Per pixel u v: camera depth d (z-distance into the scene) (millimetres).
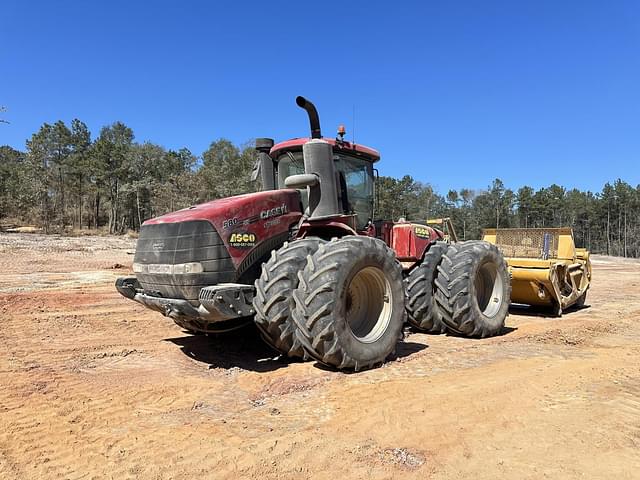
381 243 5172
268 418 3631
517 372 4773
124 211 67375
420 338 6543
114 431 3395
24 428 3430
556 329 7160
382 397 3996
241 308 4527
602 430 3338
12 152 89062
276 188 6484
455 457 2973
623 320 8234
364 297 5258
